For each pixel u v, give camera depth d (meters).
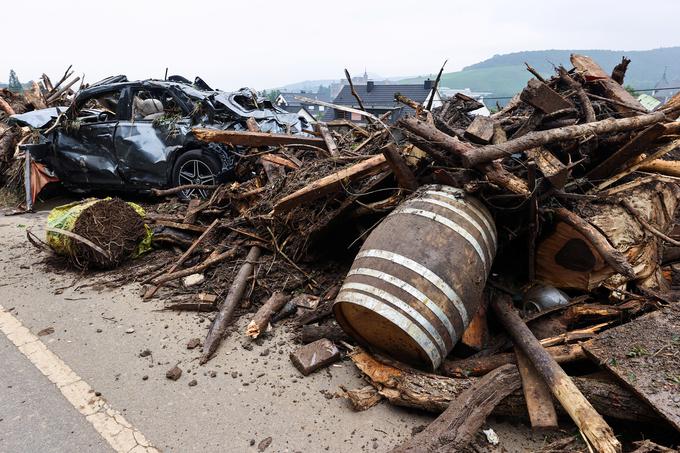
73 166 7.53
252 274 4.32
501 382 2.56
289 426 2.70
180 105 6.87
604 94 4.48
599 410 2.40
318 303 3.97
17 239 6.04
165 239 5.29
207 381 3.12
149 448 2.56
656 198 3.66
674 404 2.11
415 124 3.21
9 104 11.01
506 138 3.48
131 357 3.40
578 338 2.87
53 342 3.58
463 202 3.00
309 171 4.62
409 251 2.77
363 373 3.09
